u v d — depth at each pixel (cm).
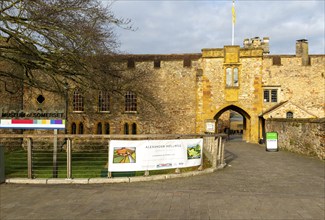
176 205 696
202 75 2952
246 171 1190
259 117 2864
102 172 1018
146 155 977
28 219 599
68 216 617
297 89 2897
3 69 1641
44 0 1157
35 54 1207
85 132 3023
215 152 1195
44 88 1415
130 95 3016
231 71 2934
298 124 1883
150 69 2998
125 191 820
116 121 3019
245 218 615
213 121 2847
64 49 1220
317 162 1481
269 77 2909
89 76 1399
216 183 945
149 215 624
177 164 1038
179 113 2977
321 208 688
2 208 668
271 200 752
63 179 911
